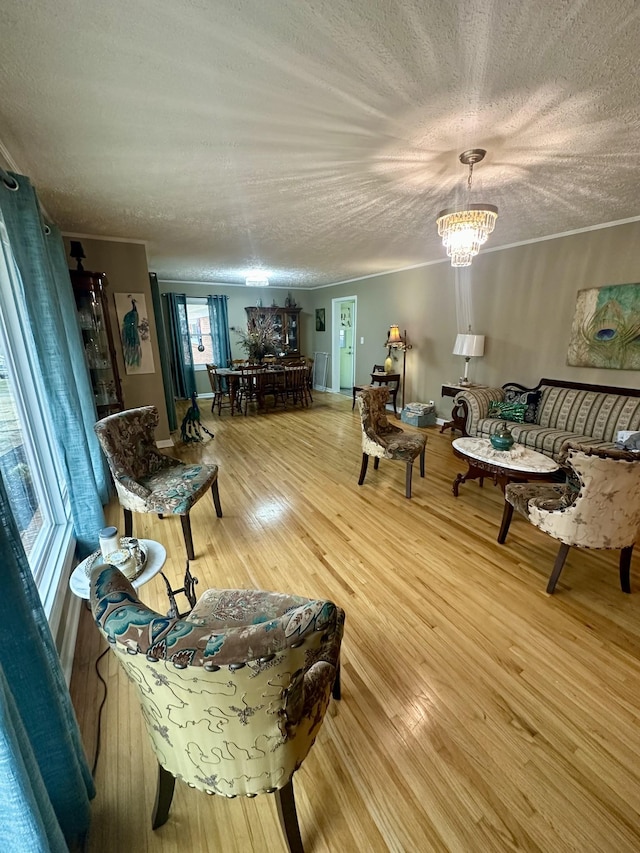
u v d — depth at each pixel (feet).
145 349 13.94
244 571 7.17
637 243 10.62
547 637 5.55
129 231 11.43
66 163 6.58
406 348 18.63
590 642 5.46
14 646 2.67
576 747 4.09
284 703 2.55
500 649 5.35
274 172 7.08
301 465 12.85
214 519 9.23
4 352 6.19
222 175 7.20
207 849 3.35
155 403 14.56
